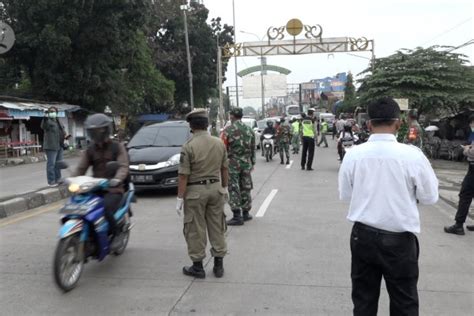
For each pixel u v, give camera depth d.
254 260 6.32
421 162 3.36
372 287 3.54
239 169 8.44
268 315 4.59
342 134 18.50
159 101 42.59
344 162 3.58
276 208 9.89
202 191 5.56
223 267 6.03
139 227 8.23
